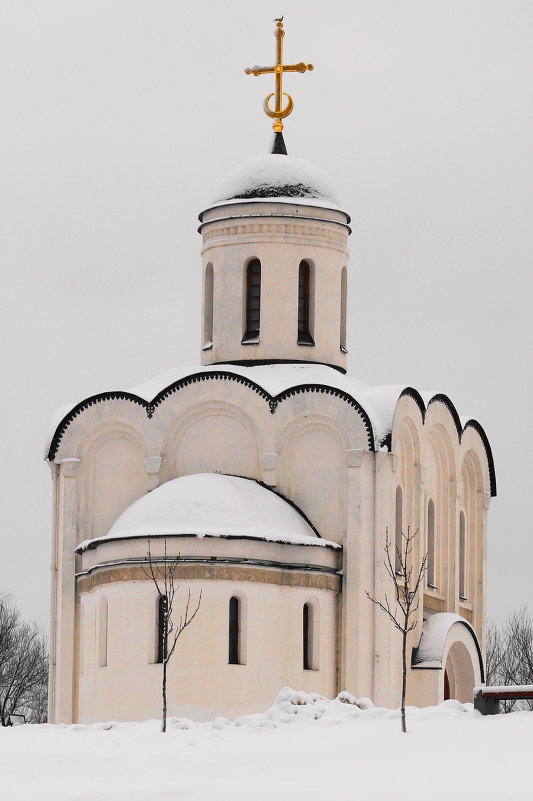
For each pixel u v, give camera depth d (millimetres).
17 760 43188
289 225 70000
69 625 67062
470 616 74375
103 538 63438
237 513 63156
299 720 47906
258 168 71188
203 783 39781
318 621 63594
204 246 71625
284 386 67250
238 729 47469
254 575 62000
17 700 105375
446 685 70500
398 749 42781
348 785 38844
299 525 64688
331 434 65812
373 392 66812
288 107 73625
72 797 38438
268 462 66000
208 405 67062
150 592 61688
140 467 67500
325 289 70500
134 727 48844
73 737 46719
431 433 71312
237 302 70125
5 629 107625
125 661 61781
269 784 39281
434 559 71375
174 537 61750
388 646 64562
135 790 38906
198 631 61188
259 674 61656
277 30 73562
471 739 43500
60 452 68312
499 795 37031
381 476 65188
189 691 60812
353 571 64438
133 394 67562
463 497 74438
